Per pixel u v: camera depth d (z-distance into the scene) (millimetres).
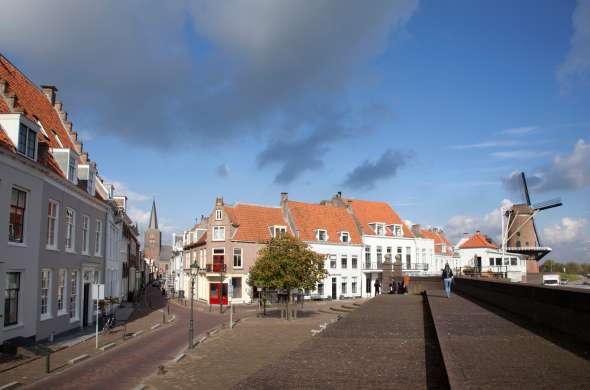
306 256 37969
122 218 43969
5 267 20094
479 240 80750
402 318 21250
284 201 62344
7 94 24125
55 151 26547
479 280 26641
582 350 10375
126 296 56938
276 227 58438
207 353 20328
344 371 10977
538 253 69312
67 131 34250
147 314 40219
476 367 8859
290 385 9742
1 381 15266
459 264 83125
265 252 39094
